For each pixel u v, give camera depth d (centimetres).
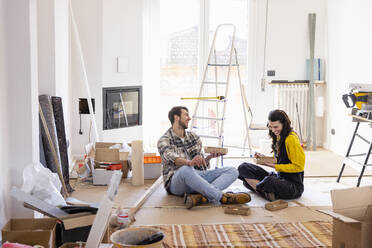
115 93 652
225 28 736
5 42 325
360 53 609
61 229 291
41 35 468
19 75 337
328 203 430
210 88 744
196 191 426
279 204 413
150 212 398
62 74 530
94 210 305
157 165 518
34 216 346
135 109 691
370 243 257
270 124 436
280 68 739
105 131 641
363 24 599
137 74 682
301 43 736
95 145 552
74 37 616
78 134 632
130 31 661
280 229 354
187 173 408
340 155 673
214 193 409
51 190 333
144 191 469
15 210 340
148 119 721
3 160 321
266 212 400
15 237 266
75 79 623
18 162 342
